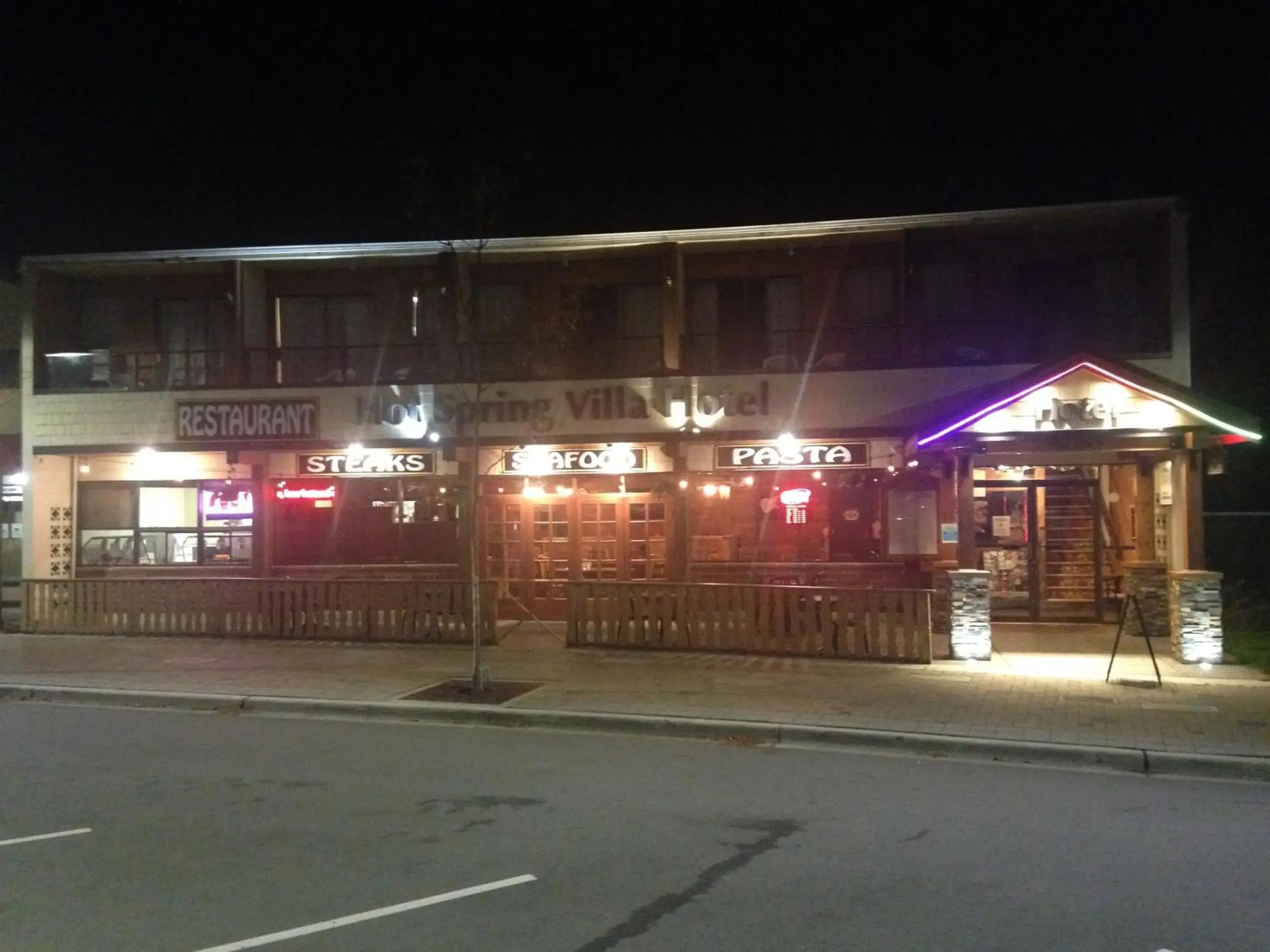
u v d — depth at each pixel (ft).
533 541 60.70
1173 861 21.43
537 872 20.57
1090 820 24.38
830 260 59.21
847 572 56.95
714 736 33.58
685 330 59.67
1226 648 46.44
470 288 52.01
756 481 58.34
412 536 61.62
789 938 17.35
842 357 56.90
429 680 41.09
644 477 59.47
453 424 59.21
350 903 18.85
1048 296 57.36
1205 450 47.80
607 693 38.52
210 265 62.69
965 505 49.21
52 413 62.23
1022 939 17.30
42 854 21.61
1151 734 31.96
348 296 64.13
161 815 24.50
